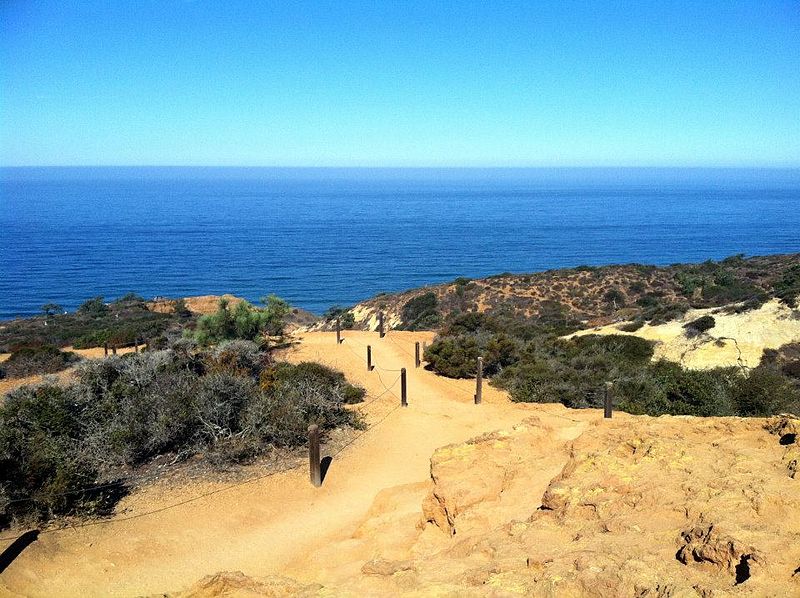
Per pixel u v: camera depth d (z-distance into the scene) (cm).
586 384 2097
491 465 888
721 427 832
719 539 483
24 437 1233
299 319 6600
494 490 817
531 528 636
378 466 1480
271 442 1534
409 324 5197
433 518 829
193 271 12875
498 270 12912
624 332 3036
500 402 2075
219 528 1142
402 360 2714
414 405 2005
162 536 1086
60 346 3884
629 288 6028
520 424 1058
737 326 2652
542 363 2400
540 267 13275
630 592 451
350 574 752
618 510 627
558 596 465
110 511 1166
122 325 5056
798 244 16900
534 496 786
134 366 1839
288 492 1321
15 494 1069
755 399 1744
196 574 974
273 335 3200
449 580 527
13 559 930
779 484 588
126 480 1316
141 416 1477
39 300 9894
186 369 1880
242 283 11556
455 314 5212
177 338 3108
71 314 6806
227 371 1914
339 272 12781
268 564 1000
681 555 502
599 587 464
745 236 19062
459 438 1666
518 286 6162
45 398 1464
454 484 828
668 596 429
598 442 864
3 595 831
